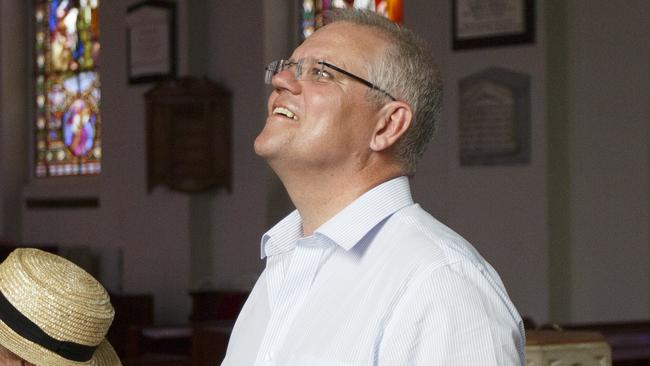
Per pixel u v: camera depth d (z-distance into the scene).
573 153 11.44
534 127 11.29
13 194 16.55
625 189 11.16
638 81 11.10
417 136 2.54
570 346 3.62
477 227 11.61
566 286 11.41
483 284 2.24
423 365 2.16
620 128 11.20
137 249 14.65
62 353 2.93
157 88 14.06
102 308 2.99
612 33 11.26
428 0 12.02
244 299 12.62
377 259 2.35
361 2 13.39
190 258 14.05
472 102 11.61
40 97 16.61
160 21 14.31
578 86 11.42
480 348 2.16
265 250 2.66
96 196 15.36
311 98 2.43
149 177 14.32
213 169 13.95
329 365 2.26
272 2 13.70
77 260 15.06
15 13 16.75
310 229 2.53
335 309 2.33
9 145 16.58
